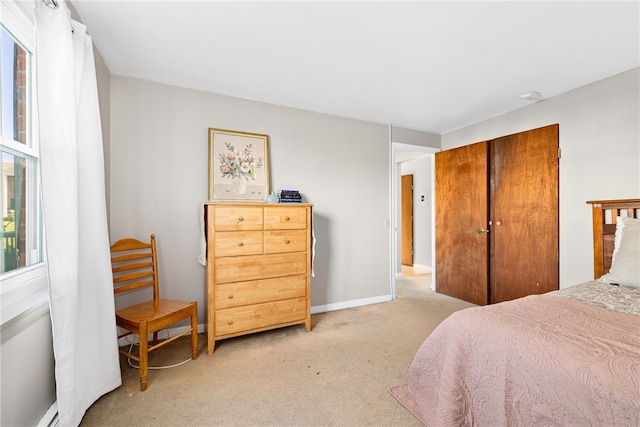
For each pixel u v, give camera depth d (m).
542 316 1.41
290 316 2.56
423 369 1.60
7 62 1.25
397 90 2.71
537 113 2.97
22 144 1.34
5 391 1.07
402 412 1.57
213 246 2.24
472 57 2.13
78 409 1.45
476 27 1.78
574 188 2.66
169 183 2.54
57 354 1.27
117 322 1.87
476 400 1.30
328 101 2.96
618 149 2.38
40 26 1.21
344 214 3.40
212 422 1.49
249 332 2.38
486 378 1.26
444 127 3.83
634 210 2.24
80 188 1.54
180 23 1.75
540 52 2.07
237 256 2.33
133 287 2.18
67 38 1.33
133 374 1.92
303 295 2.62
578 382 0.97
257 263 2.41
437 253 4.06
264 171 2.91
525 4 1.58
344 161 3.40
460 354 1.37
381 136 3.65
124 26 1.77
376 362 2.10
